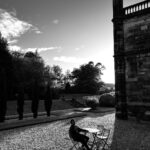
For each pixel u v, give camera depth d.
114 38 21.77
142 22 19.72
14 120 20.42
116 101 21.28
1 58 37.50
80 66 71.12
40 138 12.65
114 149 10.14
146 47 19.23
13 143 11.44
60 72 90.06
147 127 16.38
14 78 40.12
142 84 19.33
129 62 20.53
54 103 36.47
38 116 24.25
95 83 66.62
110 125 17.33
